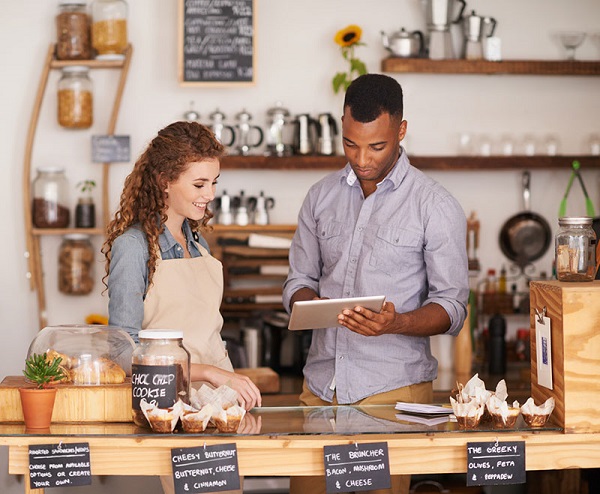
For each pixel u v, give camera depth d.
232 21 4.50
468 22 4.58
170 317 2.48
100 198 4.64
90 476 1.98
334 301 2.25
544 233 4.84
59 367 2.13
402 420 2.18
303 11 4.71
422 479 4.04
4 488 3.76
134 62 4.65
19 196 4.61
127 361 2.20
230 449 1.97
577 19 4.82
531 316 2.29
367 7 4.73
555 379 2.12
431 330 2.49
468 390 2.20
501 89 4.81
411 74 4.77
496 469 2.03
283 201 4.76
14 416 2.10
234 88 4.70
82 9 4.48
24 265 4.62
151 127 4.67
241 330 4.57
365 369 2.62
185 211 2.47
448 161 4.57
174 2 4.66
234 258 4.60
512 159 4.60
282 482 4.10
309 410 2.32
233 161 4.48
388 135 2.50
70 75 4.46
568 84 4.85
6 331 4.62
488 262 4.86
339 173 2.75
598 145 4.72
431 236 2.59
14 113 4.61
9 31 4.60
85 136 4.64
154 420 1.98
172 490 2.41
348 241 2.69
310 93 4.73
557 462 2.08
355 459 1.99
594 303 2.06
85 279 4.51
